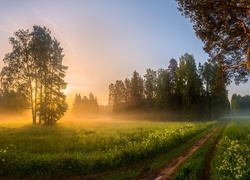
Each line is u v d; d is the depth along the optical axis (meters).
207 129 39.06
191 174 11.59
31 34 50.16
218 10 15.20
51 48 51.31
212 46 19.28
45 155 14.57
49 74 52.00
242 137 23.83
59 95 51.00
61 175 12.54
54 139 22.28
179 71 79.00
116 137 23.14
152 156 16.89
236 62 20.92
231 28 16.12
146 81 103.00
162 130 32.25
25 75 49.97
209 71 83.44
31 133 28.31
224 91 22.94
